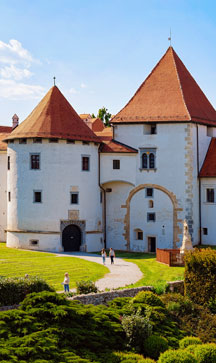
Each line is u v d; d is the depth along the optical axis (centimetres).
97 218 5453
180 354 2131
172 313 2833
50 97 5500
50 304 2272
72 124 5362
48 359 1928
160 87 5712
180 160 5328
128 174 5497
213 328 2789
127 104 5681
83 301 2709
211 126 5775
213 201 5381
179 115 5356
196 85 6069
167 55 5991
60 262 4331
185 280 3288
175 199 5334
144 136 5459
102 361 2066
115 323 2381
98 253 5184
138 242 5503
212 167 5441
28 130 5216
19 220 5247
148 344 2327
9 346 1922
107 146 5522
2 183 5988
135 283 3397
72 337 2144
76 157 5253
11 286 2584
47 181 5153
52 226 5128
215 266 3167
